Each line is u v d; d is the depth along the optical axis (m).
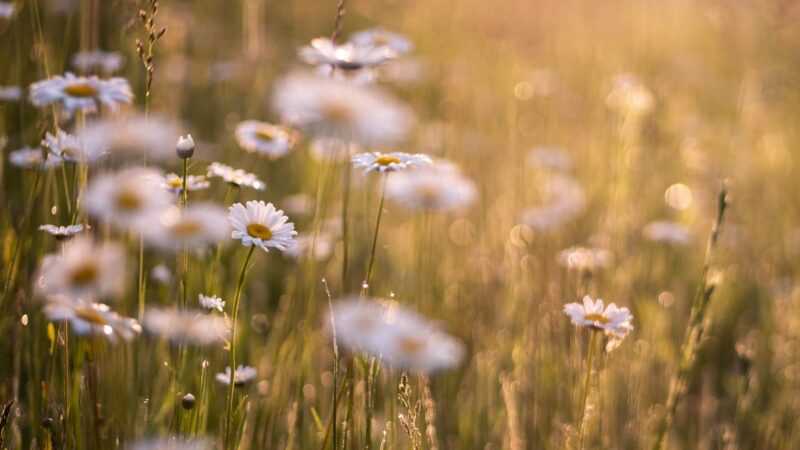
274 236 1.21
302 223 1.60
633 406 1.44
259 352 1.41
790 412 1.51
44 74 1.47
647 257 1.67
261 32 2.13
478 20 2.73
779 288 1.79
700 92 2.96
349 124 1.06
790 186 2.36
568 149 2.19
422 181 1.36
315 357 1.43
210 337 1.25
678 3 3.46
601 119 2.32
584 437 1.32
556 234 1.75
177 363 1.28
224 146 1.77
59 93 1.26
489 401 1.44
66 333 1.23
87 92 1.27
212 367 1.32
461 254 1.63
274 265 1.60
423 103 2.20
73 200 1.27
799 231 2.11
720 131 2.62
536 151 1.98
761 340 1.66
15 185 1.49
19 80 1.46
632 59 2.80
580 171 2.06
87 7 1.46
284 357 1.37
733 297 1.82
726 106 2.94
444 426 1.41
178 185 1.28
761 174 2.43
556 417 1.42
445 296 1.55
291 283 1.42
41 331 1.33
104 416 1.27
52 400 1.28
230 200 1.33
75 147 1.26
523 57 2.71
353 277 1.54
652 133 2.16
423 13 2.68
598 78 2.67
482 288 1.59
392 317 1.12
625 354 1.48
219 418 1.29
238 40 2.49
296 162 1.75
